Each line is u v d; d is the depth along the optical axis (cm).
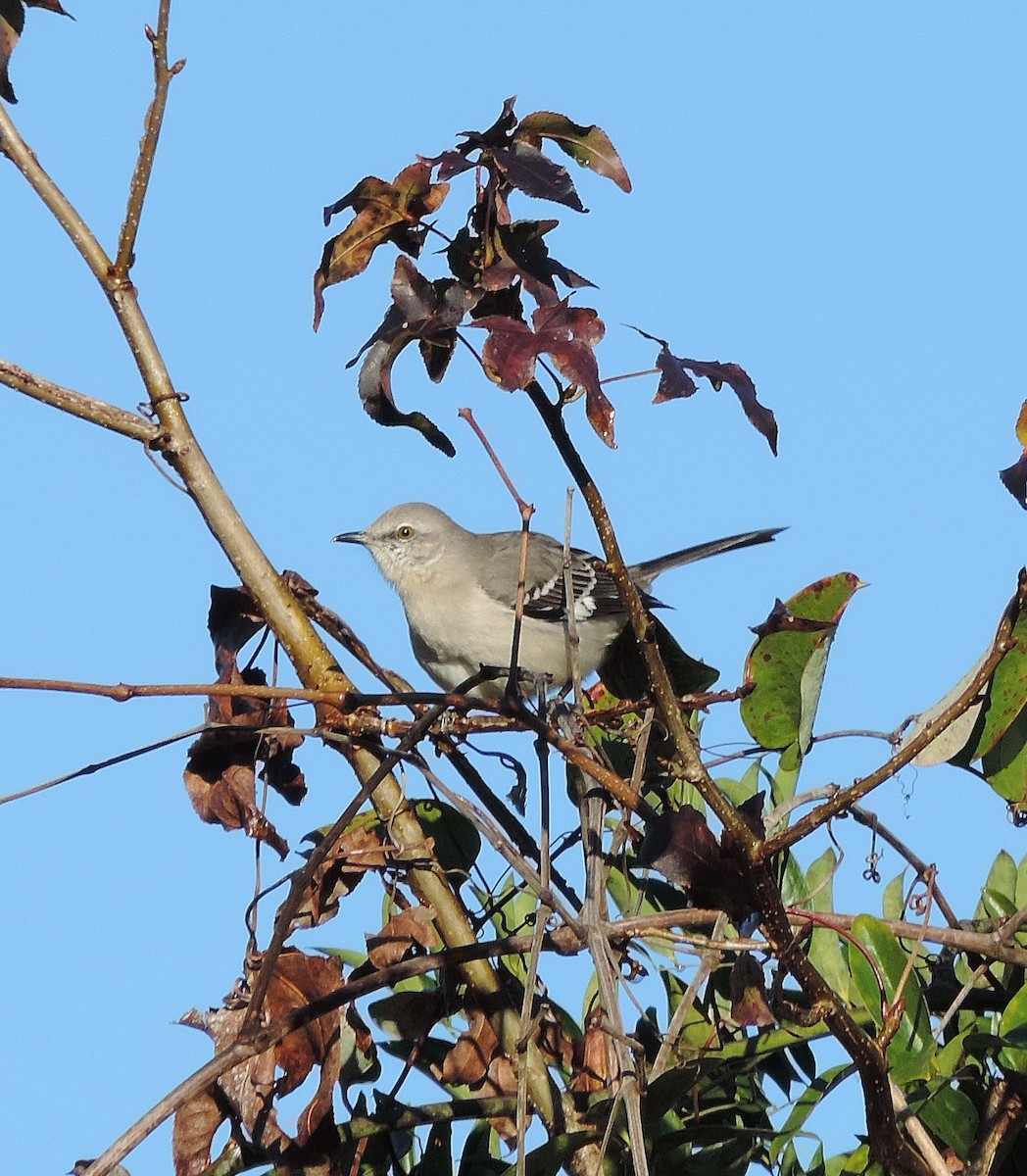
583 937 594
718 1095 699
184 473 713
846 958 729
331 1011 647
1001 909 735
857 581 729
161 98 676
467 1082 689
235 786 723
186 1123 635
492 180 619
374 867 712
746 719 752
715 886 581
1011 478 553
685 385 555
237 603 752
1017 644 694
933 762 715
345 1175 661
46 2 716
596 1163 637
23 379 698
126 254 701
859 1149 632
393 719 677
